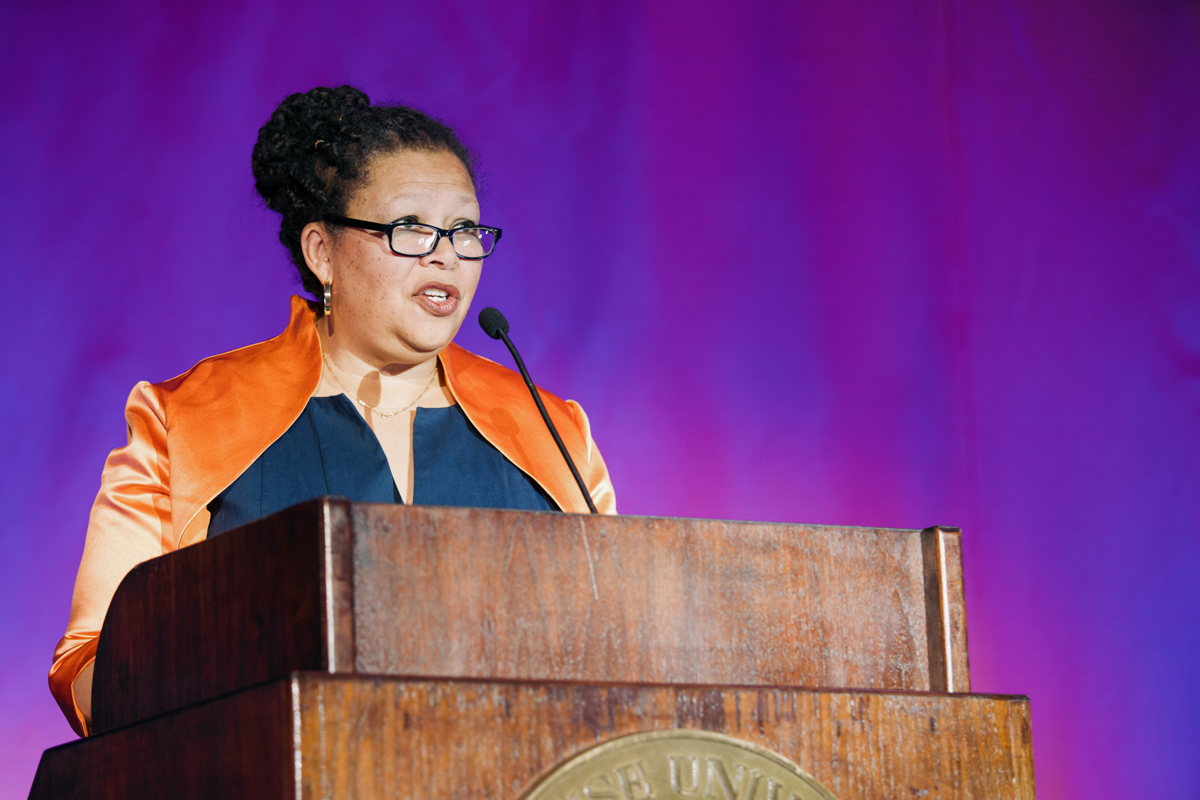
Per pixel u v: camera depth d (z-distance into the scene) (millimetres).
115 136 12641
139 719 4895
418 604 4305
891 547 5195
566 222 14047
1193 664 15016
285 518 4344
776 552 4949
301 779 3865
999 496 14883
